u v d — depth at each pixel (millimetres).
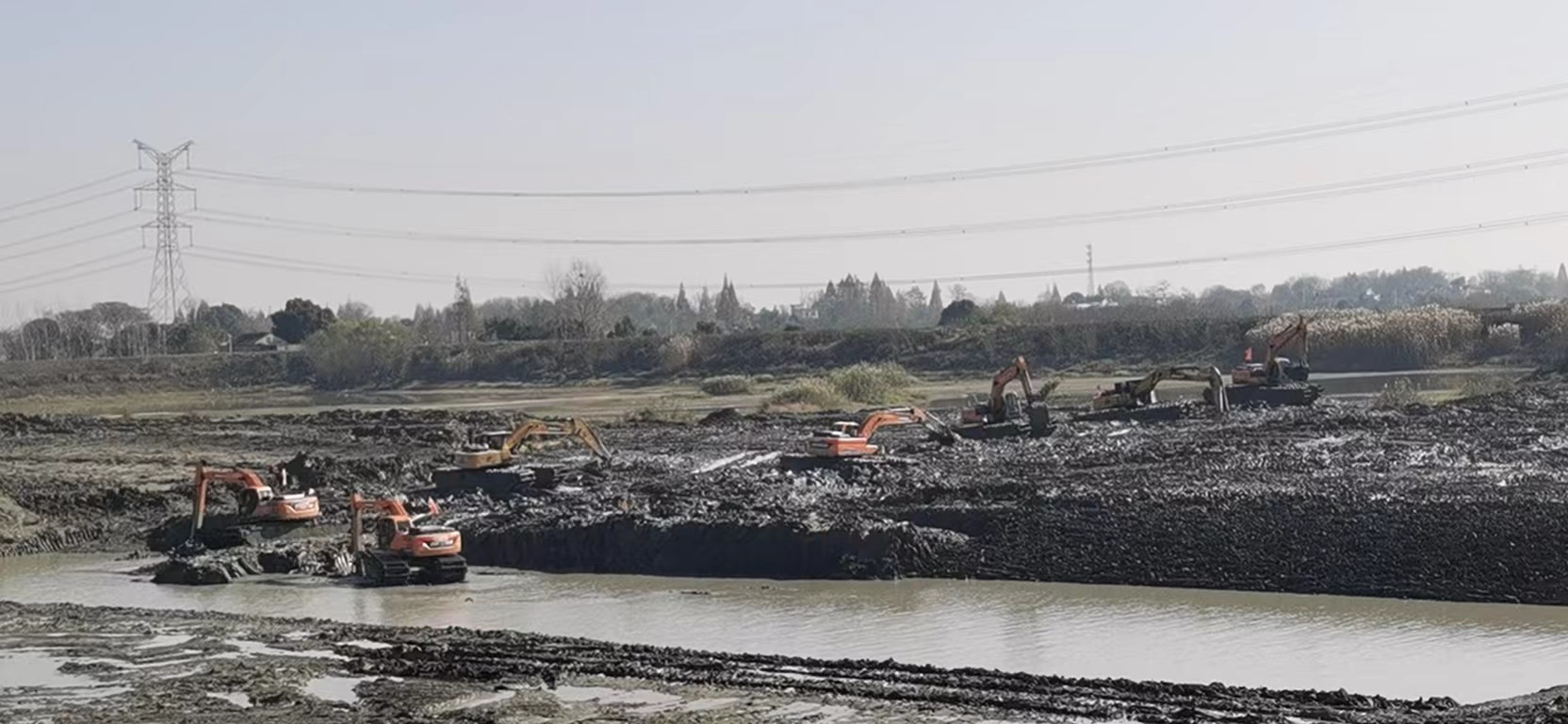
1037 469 59656
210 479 56469
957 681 31578
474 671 33375
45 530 61344
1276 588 41250
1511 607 38094
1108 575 43469
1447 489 47219
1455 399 76250
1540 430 61594
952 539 46781
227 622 40594
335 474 69000
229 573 50250
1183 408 76000
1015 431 72062
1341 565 41406
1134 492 49656
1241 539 43625
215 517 58031
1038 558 45031
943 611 40469
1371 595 39969
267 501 55406
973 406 75125
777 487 57969
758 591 44688
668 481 61812
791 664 33781
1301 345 82062
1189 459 59312
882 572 45688
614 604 43375
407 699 31078
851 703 29719
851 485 58875
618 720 28812
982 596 42438
